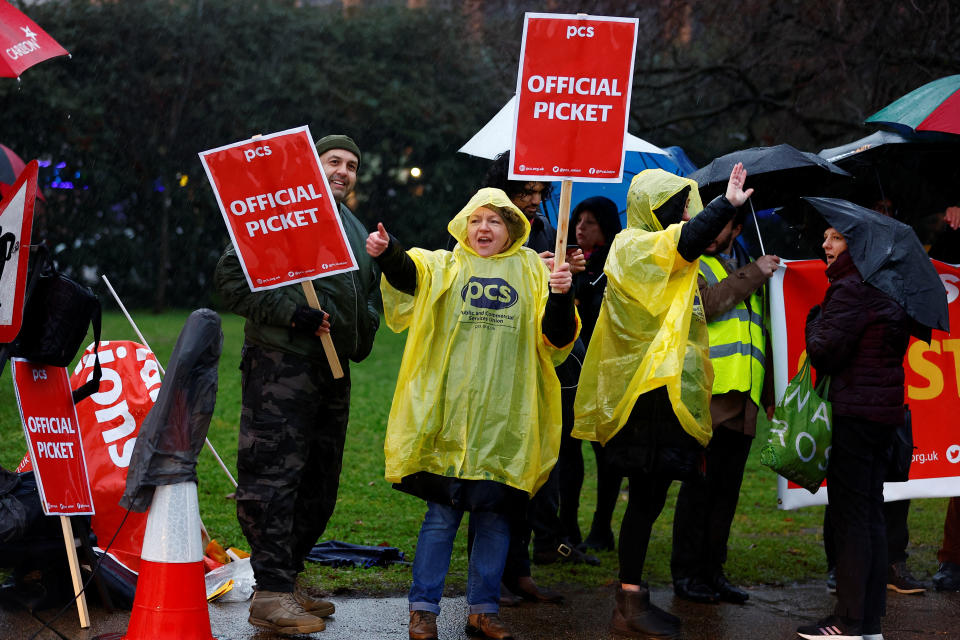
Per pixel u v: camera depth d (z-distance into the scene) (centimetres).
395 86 5328
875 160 1578
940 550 1480
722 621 1247
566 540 1496
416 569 1124
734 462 1338
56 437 1114
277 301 1127
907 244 1151
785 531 1803
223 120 5284
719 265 1340
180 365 1017
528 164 1113
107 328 4075
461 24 5041
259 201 1132
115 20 5059
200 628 1000
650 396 1145
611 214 1451
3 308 1052
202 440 1029
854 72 3077
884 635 1224
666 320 1143
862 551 1143
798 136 3397
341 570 1384
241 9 5275
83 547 1140
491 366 1110
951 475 1456
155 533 1000
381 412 2728
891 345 1141
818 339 1141
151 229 5272
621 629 1169
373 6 5631
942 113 1391
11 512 1114
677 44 3775
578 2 3441
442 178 5462
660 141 3903
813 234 1464
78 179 5053
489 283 1138
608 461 1168
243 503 1124
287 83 5303
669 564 1523
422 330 1123
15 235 1050
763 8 3147
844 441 1149
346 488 1925
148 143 5184
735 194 1077
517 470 1100
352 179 1243
